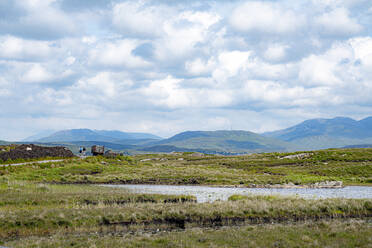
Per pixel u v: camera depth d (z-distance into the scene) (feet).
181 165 463.83
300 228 85.10
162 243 73.87
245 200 121.39
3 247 72.95
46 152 346.13
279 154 553.64
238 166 442.91
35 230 89.40
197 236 79.71
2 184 178.09
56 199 127.95
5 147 338.13
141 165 359.87
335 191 205.87
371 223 90.74
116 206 117.39
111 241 76.48
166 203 124.06
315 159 435.12
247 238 76.43
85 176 258.98
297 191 205.77
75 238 81.76
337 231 79.56
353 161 409.08
